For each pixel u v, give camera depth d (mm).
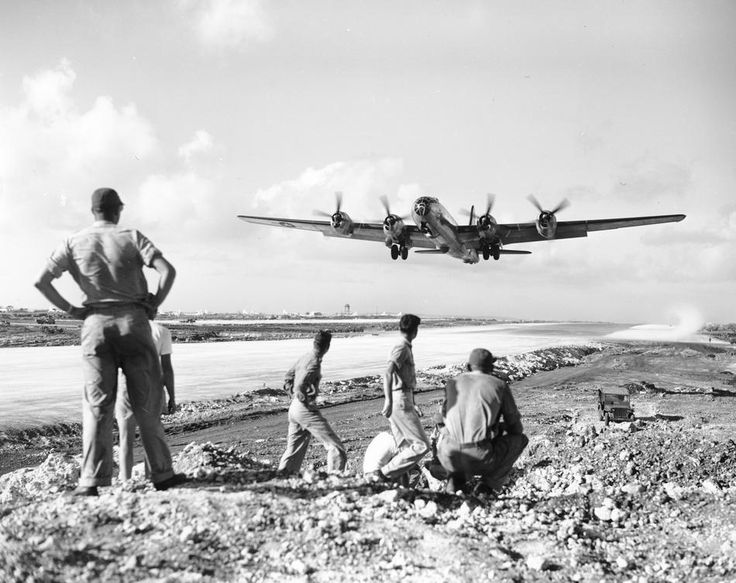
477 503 5621
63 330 73625
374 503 5133
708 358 48375
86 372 4715
